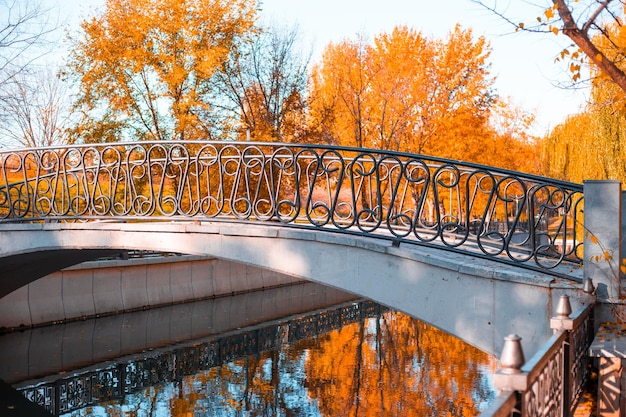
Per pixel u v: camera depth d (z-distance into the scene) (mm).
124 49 21391
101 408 11438
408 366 13852
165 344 16156
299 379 13031
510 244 8211
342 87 23500
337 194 8055
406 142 22922
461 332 6809
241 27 22203
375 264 7641
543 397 3775
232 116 22609
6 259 11766
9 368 13617
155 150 21547
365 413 10539
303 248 8320
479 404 10828
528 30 6852
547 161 26828
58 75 22344
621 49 6996
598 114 16719
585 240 6031
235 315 20297
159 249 9688
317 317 20672
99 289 18938
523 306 6355
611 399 5203
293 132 22500
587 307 5746
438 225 7211
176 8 21234
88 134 21719
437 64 22984
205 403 11562
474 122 22984
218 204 9195
